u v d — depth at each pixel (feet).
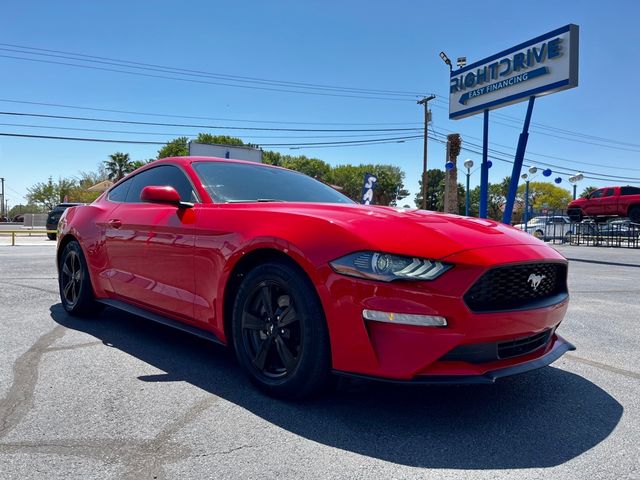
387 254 7.73
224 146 83.30
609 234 70.79
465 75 56.24
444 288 7.50
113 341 12.78
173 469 6.54
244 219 9.73
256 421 8.09
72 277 15.49
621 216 71.26
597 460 7.02
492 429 8.00
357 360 7.80
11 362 10.82
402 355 7.47
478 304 7.82
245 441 7.39
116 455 6.89
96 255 14.07
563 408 8.96
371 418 8.31
